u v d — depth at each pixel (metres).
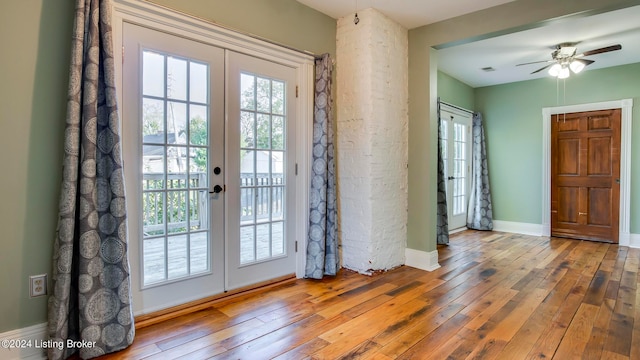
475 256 4.04
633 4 2.53
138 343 1.98
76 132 1.79
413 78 3.62
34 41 1.79
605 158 4.87
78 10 1.79
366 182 3.26
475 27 3.21
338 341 2.02
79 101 1.80
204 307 2.47
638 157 4.62
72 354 1.84
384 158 3.36
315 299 2.66
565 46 3.91
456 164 5.71
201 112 2.48
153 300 2.28
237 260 2.73
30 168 1.80
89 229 1.82
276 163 2.98
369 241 3.27
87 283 1.82
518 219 5.66
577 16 2.76
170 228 2.35
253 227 2.83
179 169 2.38
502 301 2.63
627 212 4.69
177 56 2.33
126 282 1.95
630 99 4.65
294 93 3.08
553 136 5.31
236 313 2.39
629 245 4.65
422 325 2.22
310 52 3.17
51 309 1.79
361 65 3.26
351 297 2.71
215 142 2.56
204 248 2.53
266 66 2.86
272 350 1.92
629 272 3.39
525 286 2.98
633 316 2.36
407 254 3.65
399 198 3.56
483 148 5.88
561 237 5.21
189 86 2.41
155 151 2.27
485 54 4.31
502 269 3.50
